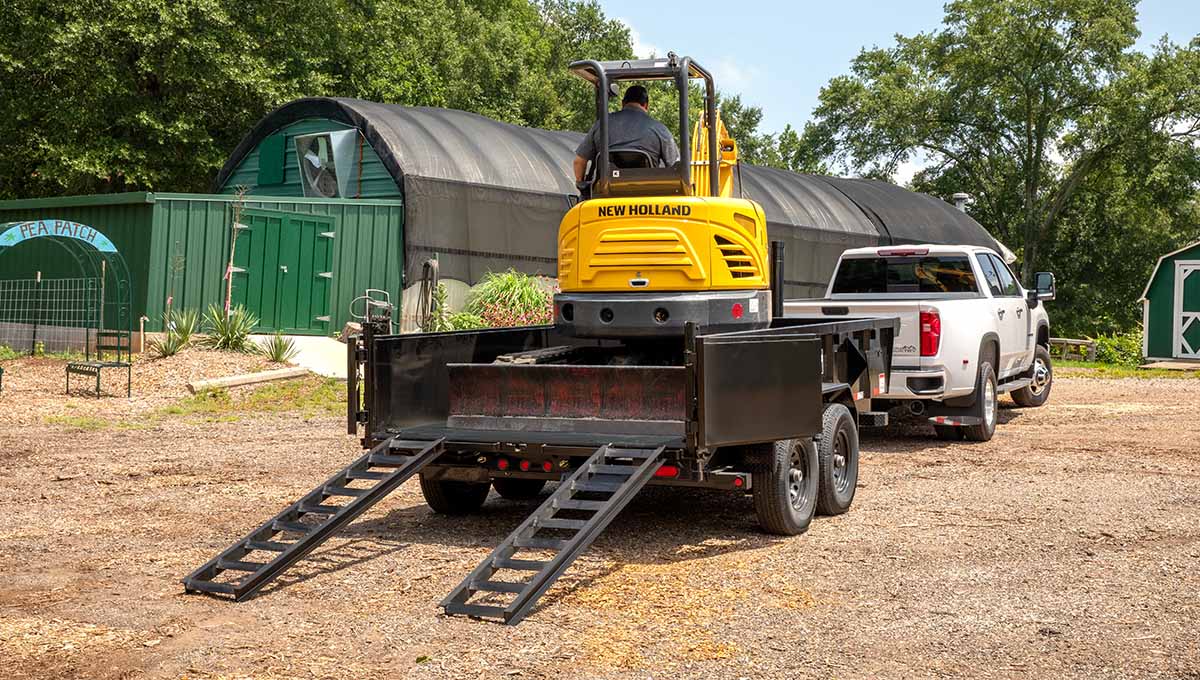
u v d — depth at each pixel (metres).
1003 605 5.35
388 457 6.68
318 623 5.09
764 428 6.53
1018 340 13.08
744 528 7.21
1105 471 9.46
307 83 31.30
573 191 21.55
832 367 7.83
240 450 10.70
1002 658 4.55
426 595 5.57
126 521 7.49
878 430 12.61
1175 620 5.08
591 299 7.43
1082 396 16.66
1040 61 46.38
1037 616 5.16
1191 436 11.75
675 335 7.32
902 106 48.41
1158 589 5.63
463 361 8.09
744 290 7.43
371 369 7.05
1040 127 48.19
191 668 4.45
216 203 17.78
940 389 10.65
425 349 7.59
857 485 8.84
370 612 5.27
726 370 6.27
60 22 27.69
